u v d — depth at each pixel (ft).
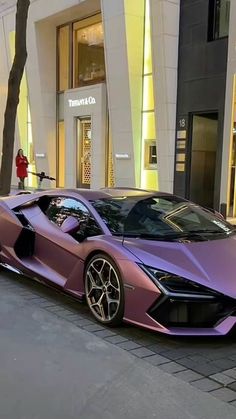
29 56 65.62
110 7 49.70
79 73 62.28
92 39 59.57
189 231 16.66
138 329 14.90
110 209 17.35
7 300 17.81
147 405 10.28
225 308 13.47
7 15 70.44
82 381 11.38
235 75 39.86
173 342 13.92
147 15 49.14
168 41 44.98
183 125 45.78
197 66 44.04
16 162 61.77
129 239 15.47
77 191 18.93
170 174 47.01
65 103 62.28
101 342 13.83
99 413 9.93
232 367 12.30
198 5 43.52
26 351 13.09
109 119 53.42
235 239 16.43
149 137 50.11
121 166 52.11
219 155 42.50
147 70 49.60
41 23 63.72
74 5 56.59
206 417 9.82
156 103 46.78
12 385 11.15
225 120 41.27
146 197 18.52
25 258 19.75
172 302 13.35
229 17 40.24
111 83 51.52
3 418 9.71
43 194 20.27
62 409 10.09
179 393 10.84
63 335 14.32
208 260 14.34
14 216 20.45
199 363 12.51
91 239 15.96
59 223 18.44
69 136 61.77
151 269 13.83
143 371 11.97
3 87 74.49
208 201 47.50
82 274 16.24
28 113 72.64
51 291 19.17
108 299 14.96
